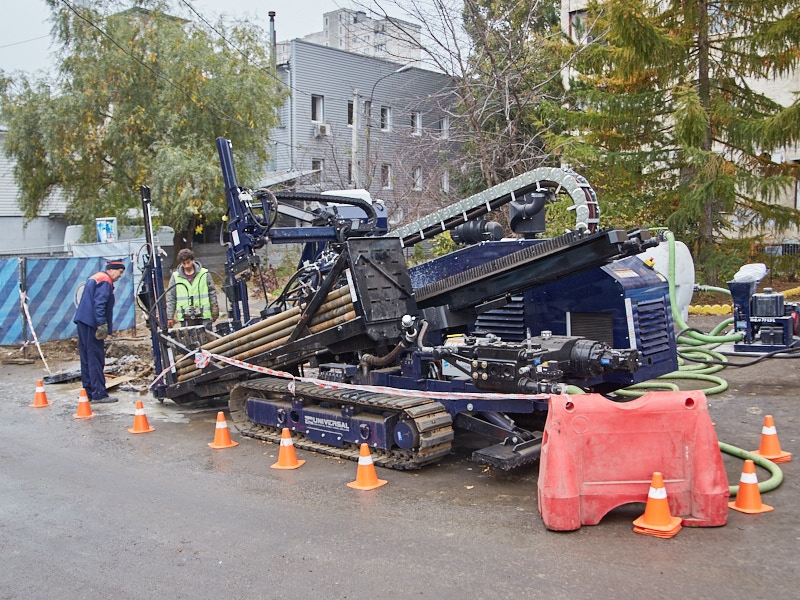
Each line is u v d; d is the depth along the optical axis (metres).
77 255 17.08
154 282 9.50
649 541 4.70
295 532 5.11
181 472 6.65
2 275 13.41
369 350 7.50
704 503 4.86
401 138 27.48
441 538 4.89
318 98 30.36
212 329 9.77
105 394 9.88
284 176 26.25
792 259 17.62
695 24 16.27
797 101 14.88
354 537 4.98
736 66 16.67
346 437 6.91
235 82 22.95
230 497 5.90
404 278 6.88
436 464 6.63
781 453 6.27
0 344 13.35
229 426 8.43
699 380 9.49
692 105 15.12
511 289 6.42
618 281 6.75
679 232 16.88
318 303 6.99
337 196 8.26
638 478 4.95
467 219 7.33
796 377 9.53
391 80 31.45
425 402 6.43
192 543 5.00
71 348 14.02
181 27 23.05
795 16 15.15
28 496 6.06
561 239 6.04
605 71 17.47
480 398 5.96
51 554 4.89
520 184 6.72
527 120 20.30
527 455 5.84
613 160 16.77
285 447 6.72
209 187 21.58
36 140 22.84
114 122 22.45
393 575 4.38
